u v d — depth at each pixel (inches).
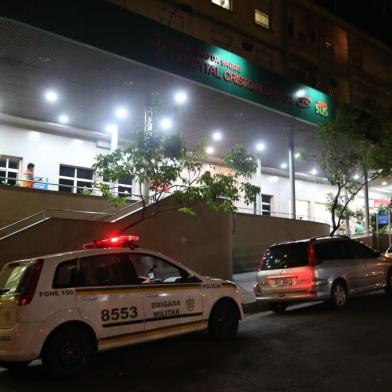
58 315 253.6
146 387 235.0
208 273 619.2
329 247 454.0
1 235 550.9
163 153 449.4
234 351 300.0
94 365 277.4
